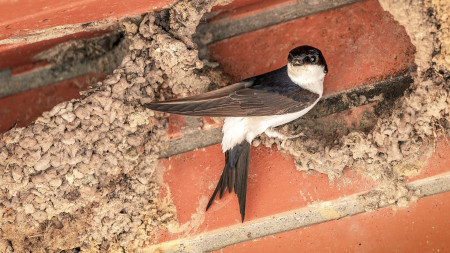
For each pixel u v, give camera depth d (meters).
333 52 3.44
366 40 3.44
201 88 3.45
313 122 3.43
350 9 3.45
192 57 3.43
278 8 3.46
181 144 3.44
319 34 3.45
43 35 3.40
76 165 3.43
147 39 3.44
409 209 3.40
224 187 3.43
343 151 3.41
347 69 3.43
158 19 3.43
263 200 3.42
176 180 3.44
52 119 3.42
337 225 3.40
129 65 3.44
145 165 3.44
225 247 3.42
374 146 3.40
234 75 3.46
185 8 3.42
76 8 3.35
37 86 3.50
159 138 3.45
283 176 3.42
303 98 3.42
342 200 3.40
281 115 3.42
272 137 3.43
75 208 3.43
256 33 3.46
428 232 3.39
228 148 3.43
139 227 3.43
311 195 3.41
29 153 3.42
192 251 3.42
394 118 3.40
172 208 3.43
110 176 3.43
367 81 3.43
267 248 3.41
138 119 3.44
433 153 3.40
